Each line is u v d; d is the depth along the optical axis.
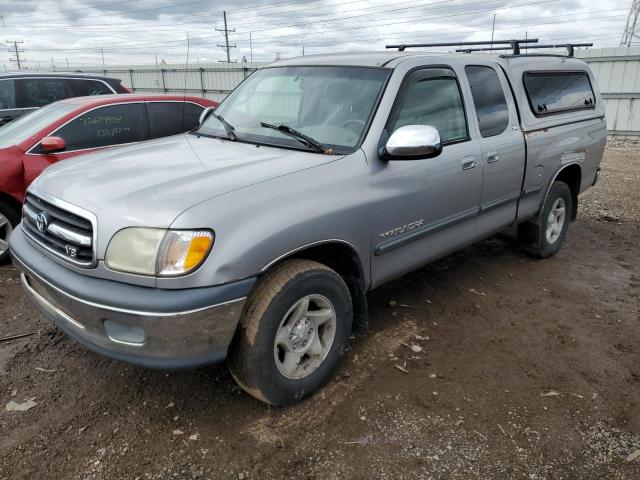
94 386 3.12
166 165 3.00
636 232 6.51
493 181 4.16
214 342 2.49
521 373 3.37
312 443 2.68
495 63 4.43
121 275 2.42
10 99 7.67
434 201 3.59
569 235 6.36
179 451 2.61
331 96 3.50
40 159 5.10
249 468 2.51
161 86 31.78
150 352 2.44
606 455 2.65
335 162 3.03
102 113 5.61
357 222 3.04
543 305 4.38
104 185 2.73
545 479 2.49
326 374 3.08
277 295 2.64
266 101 3.81
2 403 2.94
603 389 3.21
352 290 3.31
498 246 5.84
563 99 5.21
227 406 2.95
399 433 2.77
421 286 4.68
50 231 2.76
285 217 2.64
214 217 2.43
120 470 2.48
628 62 15.72
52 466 2.49
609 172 10.72
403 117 3.42
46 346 3.55
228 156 3.14
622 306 4.39
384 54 3.83
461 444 2.70
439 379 3.27
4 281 4.65
